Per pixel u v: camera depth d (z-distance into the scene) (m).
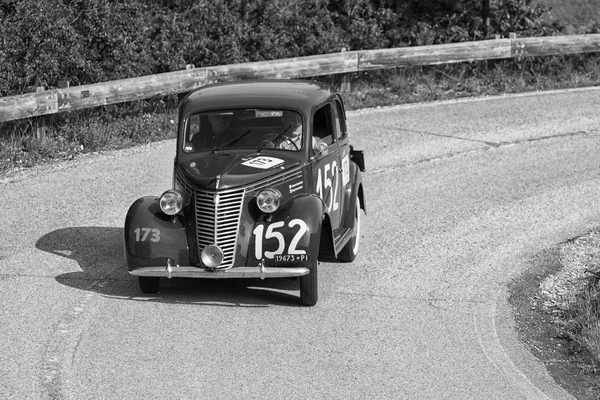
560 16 57.09
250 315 17.73
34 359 15.17
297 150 19.20
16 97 30.41
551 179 30.02
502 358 16.11
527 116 39.34
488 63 47.97
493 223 25.33
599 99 42.62
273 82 21.66
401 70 45.88
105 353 15.55
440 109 41.00
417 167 31.61
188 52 40.78
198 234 17.91
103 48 37.25
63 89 32.12
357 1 49.59
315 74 41.53
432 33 49.25
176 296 18.78
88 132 33.06
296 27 45.81
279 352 15.90
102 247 22.11
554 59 48.09
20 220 24.19
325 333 16.92
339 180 21.30
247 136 19.50
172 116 36.94
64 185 27.92
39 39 34.72
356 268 21.28
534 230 24.77
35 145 31.31
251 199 18.00
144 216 18.25
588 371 15.88
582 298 19.47
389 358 15.84
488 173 30.80
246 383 14.52
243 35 43.12
